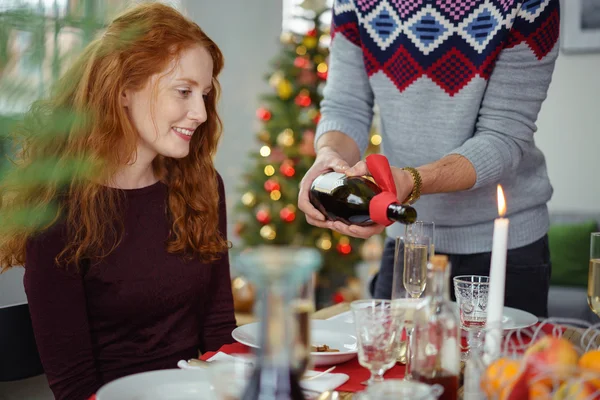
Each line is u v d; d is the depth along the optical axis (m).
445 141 1.66
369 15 1.67
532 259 1.72
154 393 0.89
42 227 1.28
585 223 3.61
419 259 1.15
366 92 1.79
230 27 4.55
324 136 1.72
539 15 1.52
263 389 0.70
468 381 0.82
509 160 1.54
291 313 0.71
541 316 1.76
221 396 0.73
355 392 0.97
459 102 1.62
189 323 1.49
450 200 1.70
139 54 1.34
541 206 1.77
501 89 1.58
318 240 3.83
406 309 1.00
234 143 4.62
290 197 3.79
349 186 1.26
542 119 4.25
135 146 1.40
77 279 1.33
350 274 3.91
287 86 3.88
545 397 0.70
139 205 1.44
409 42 1.63
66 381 1.31
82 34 0.56
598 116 4.14
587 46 4.11
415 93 1.66
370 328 0.89
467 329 1.11
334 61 1.81
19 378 1.35
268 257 0.69
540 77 1.58
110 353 1.40
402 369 1.09
